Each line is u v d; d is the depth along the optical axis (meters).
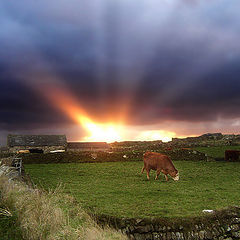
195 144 44.25
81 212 10.48
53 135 64.12
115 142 65.44
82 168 26.38
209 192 15.91
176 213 11.72
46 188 16.50
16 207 8.52
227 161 31.75
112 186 17.62
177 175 19.88
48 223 8.44
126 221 10.71
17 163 19.97
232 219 11.73
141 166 27.83
